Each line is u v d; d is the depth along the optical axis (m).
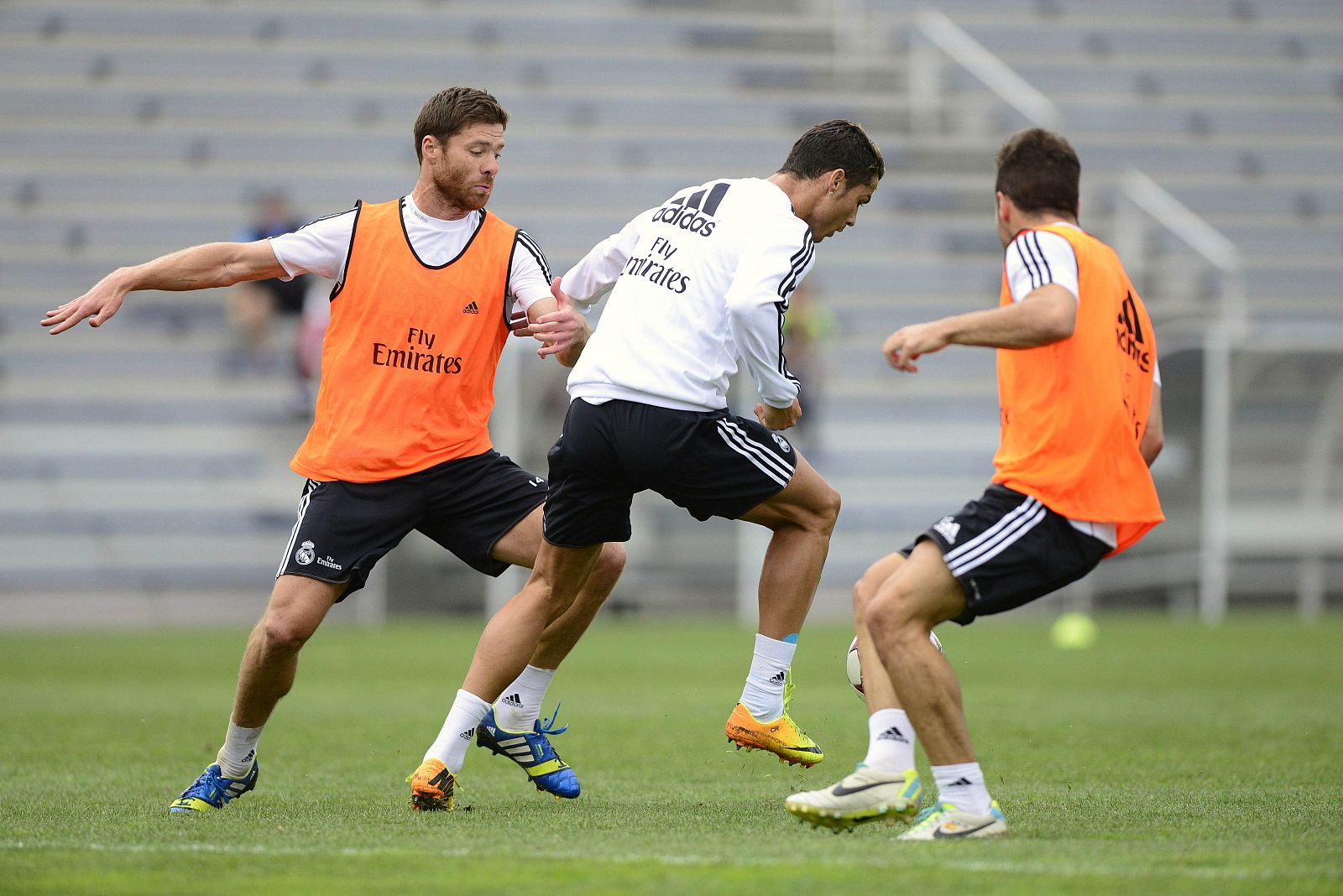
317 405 17.75
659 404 16.50
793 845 14.06
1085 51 78.81
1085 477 14.37
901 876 12.37
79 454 55.06
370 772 20.80
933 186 70.62
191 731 25.42
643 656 39.62
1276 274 69.50
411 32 72.38
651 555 50.69
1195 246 66.81
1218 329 59.56
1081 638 44.19
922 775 20.31
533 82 71.88
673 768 21.20
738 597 51.16
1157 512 14.66
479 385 17.98
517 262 18.03
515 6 74.25
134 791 18.67
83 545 52.34
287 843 14.23
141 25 70.75
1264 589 54.22
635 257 17.17
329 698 30.80
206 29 71.12
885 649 14.37
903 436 59.09
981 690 32.03
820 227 17.17
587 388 16.83
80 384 57.97
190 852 13.73
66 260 62.41
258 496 54.41
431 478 17.64
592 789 19.08
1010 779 19.61
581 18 73.88
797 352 56.53
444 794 16.67
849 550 56.53
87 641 45.19
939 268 68.06
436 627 49.34
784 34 74.75
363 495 17.30
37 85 68.81
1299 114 76.75
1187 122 75.94
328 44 71.56
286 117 68.81
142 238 63.81
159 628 51.28
